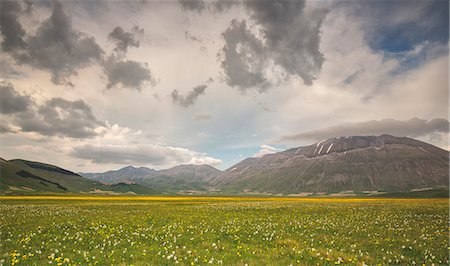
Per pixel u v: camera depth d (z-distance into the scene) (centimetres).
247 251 1631
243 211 3972
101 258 1484
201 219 3020
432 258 1467
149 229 2317
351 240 1920
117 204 5953
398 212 3669
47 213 3625
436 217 3080
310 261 1447
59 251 1628
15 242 1838
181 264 1382
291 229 2362
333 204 5784
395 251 1630
